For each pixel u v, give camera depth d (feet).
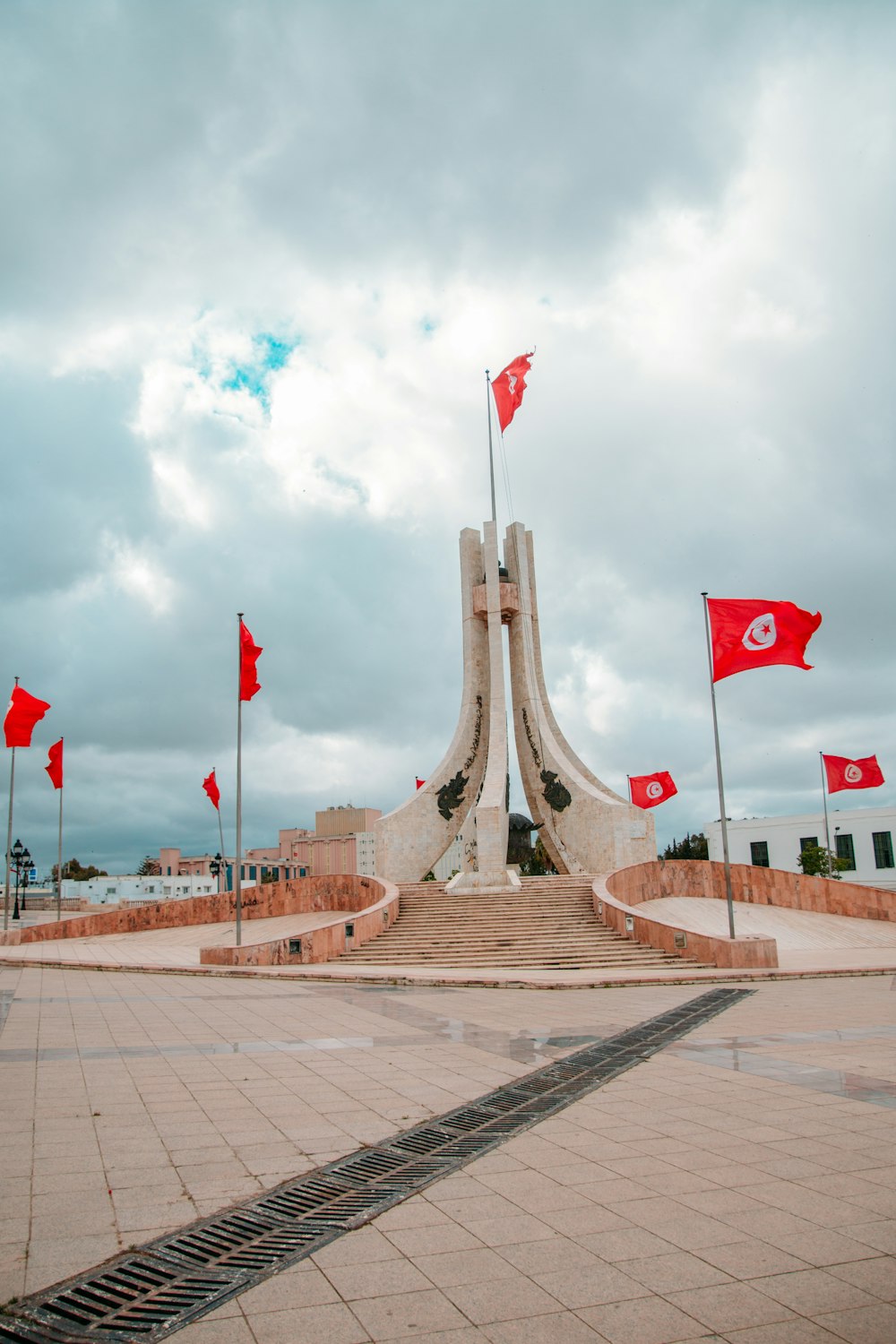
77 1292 13.62
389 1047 34.42
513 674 124.26
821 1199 17.52
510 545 125.80
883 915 99.09
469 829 132.36
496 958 70.03
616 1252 15.03
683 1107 24.77
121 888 248.32
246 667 77.25
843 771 121.08
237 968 67.87
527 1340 12.15
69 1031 38.19
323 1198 17.71
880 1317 12.75
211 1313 12.95
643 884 93.25
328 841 289.33
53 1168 19.40
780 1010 44.04
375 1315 12.85
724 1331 12.38
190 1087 27.35
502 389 116.57
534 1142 21.52
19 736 110.32
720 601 63.98
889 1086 27.22
